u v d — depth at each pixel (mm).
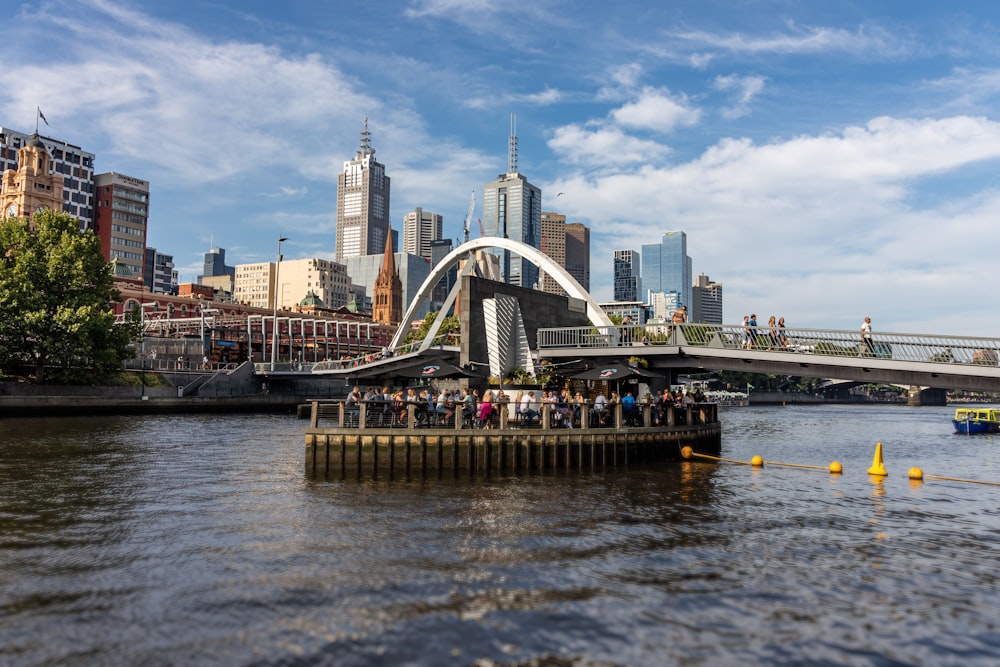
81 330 62969
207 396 81875
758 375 195125
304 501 23297
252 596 13609
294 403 93312
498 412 31859
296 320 115375
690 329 42625
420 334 90375
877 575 15672
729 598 13898
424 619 12508
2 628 11867
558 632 11992
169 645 11258
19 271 62469
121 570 15211
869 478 31141
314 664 10617
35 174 139500
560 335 52219
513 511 22016
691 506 23391
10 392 63219
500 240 64000
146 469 30359
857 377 37375
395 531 19062
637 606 13344
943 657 11234
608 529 19703
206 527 19312
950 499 25766
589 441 32375
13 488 25109
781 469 33500
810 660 11031
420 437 29266
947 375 34812
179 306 132000
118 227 183500
